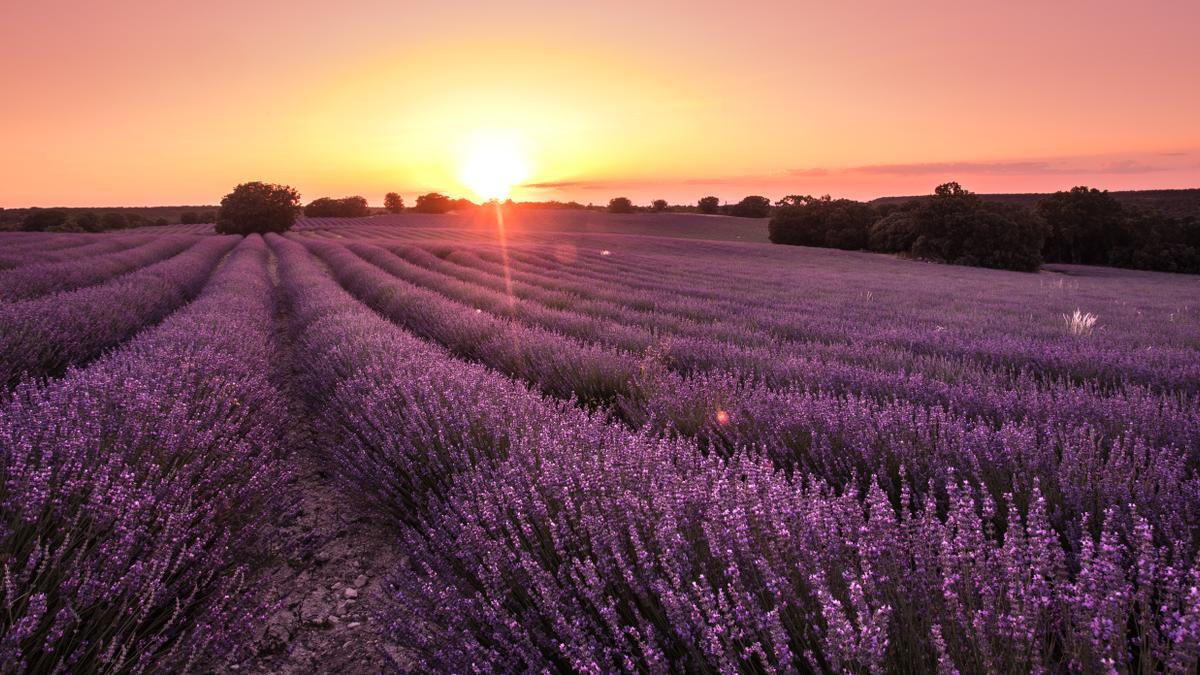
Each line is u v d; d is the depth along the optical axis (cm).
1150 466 279
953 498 196
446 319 934
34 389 362
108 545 219
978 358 766
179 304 1353
